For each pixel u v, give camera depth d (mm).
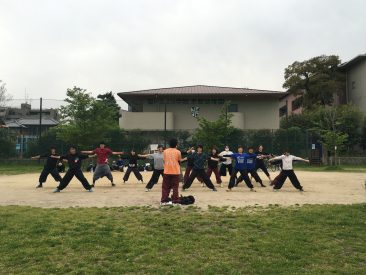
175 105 40906
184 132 33000
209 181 13234
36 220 7746
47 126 39281
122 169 26453
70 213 8531
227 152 15617
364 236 6766
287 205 9703
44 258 5629
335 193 12539
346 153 38688
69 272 5152
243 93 39594
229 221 7703
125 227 7254
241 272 5160
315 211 8656
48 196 11828
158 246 6129
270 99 41531
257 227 7309
